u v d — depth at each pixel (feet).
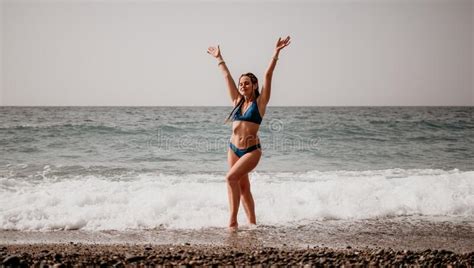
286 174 32.32
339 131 64.64
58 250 13.97
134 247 14.44
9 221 17.70
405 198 22.39
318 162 40.70
